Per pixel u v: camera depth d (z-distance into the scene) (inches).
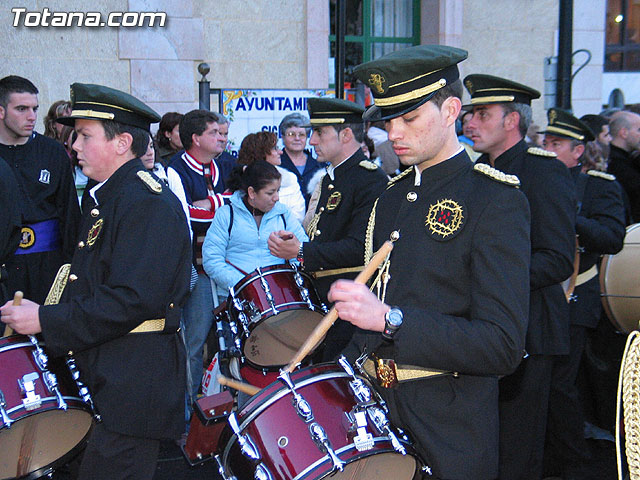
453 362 70.4
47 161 148.6
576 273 128.6
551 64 224.1
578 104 344.2
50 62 259.8
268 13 292.5
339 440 72.5
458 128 244.7
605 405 158.9
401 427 77.5
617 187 138.3
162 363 93.3
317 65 300.5
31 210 145.7
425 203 78.1
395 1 334.0
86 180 180.4
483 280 72.1
